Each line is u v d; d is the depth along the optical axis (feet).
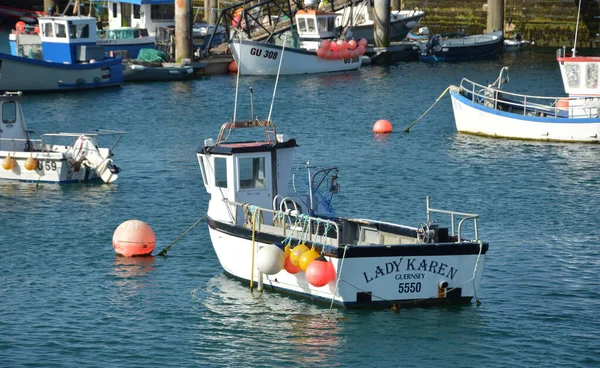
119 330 77.05
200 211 116.37
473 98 172.65
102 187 129.70
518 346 73.67
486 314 79.46
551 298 84.02
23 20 345.31
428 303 78.38
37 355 72.23
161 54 252.62
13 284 88.28
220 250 87.25
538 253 97.91
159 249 99.50
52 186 130.41
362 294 76.54
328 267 75.77
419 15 310.04
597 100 163.63
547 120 163.94
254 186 87.20
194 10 330.13
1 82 215.51
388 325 76.33
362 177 135.95
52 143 144.66
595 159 149.59
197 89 229.04
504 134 168.55
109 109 199.21
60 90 223.30
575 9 312.71
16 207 118.32
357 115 195.00
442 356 71.82
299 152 155.53
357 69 272.31
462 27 324.39
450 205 119.65
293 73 260.62
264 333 75.82
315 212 88.33
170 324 78.13
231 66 261.03
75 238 104.12
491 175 137.90
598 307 81.92
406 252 76.13
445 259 77.25
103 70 229.66
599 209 117.70
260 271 81.71
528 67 271.90
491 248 99.81
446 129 179.01
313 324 76.74
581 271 91.81
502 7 309.22
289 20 281.33
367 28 294.66
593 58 165.07
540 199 123.03
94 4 284.00
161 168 142.10
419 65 282.97
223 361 71.36
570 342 74.54
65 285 87.92
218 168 87.35
